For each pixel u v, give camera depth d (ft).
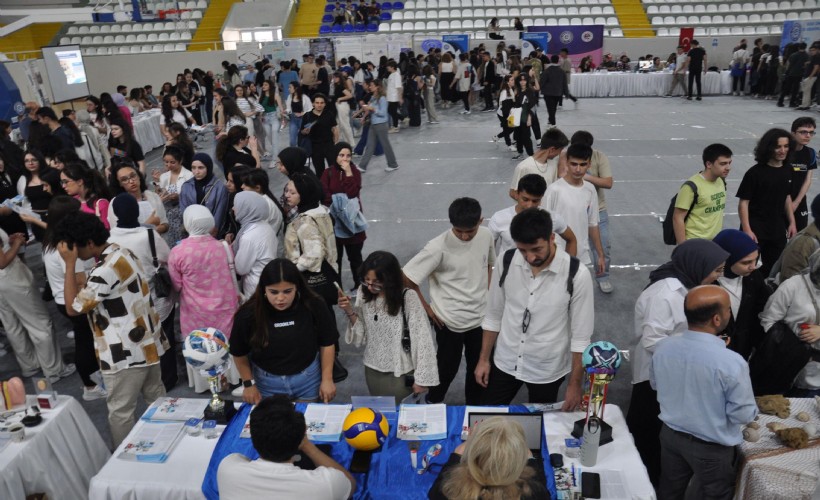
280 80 48.70
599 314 17.79
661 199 27.45
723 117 45.91
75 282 11.06
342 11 74.54
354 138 41.93
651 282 10.36
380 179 31.96
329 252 14.12
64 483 10.32
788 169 14.85
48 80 54.29
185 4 77.56
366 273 10.48
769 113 47.19
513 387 10.91
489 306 10.87
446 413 9.95
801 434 9.12
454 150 37.91
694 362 8.36
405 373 11.03
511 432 6.42
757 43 56.95
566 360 10.46
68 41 73.97
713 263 9.53
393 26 73.26
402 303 10.73
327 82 50.70
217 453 9.16
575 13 73.00
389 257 10.51
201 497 8.65
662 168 32.24
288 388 10.57
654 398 10.52
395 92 43.60
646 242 22.90
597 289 19.38
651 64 60.59
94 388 14.67
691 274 9.75
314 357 10.66
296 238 13.58
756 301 11.11
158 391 12.19
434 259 11.60
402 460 9.00
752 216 15.46
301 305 10.35
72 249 10.81
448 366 12.50
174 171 19.07
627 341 16.39
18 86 54.03
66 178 16.87
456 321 12.02
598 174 17.70
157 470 9.00
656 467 10.97
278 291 9.66
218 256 13.32
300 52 63.82
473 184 30.48
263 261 13.79
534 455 8.88
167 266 13.67
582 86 59.31
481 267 11.91
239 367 10.39
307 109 34.86
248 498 7.12
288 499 7.07
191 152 21.40
